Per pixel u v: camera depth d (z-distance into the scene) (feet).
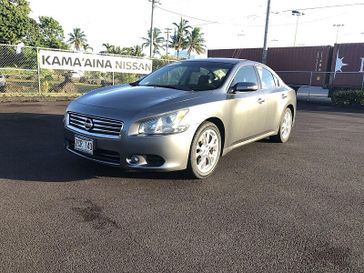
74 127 15.06
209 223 11.65
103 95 15.79
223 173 16.75
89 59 49.01
